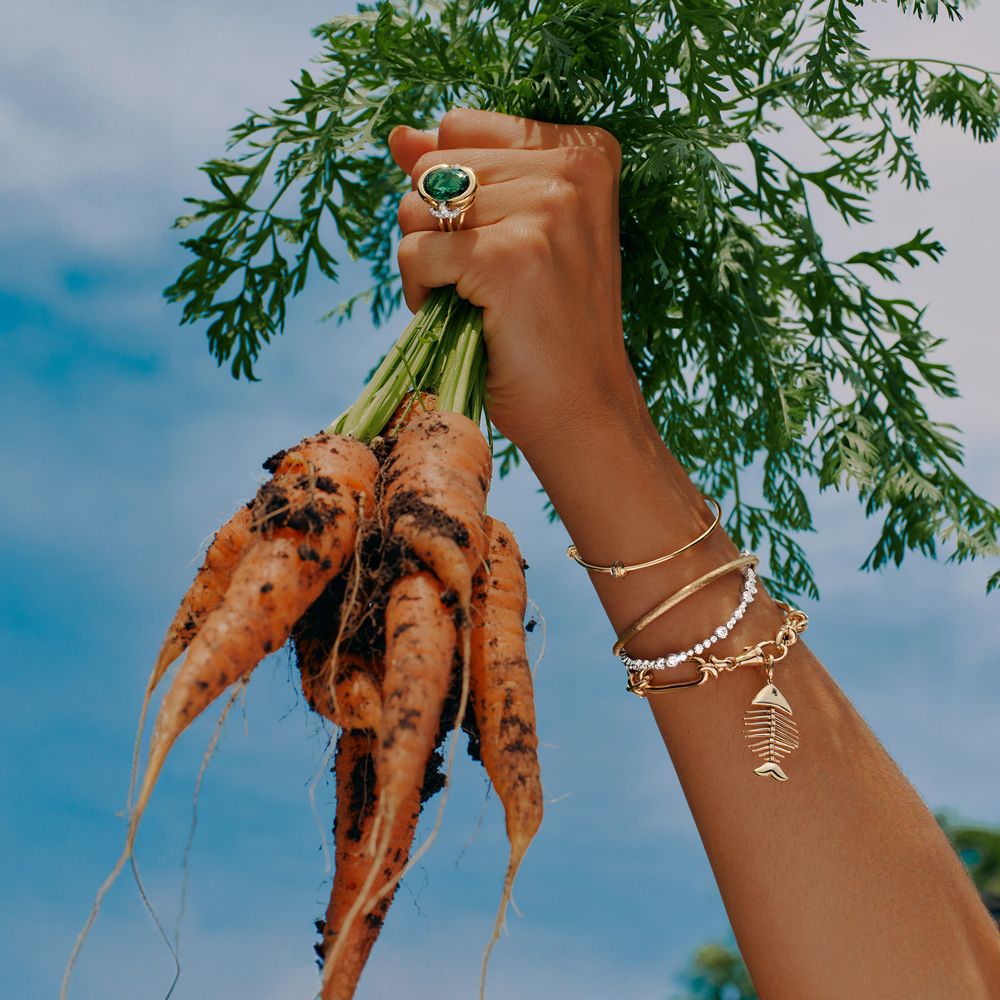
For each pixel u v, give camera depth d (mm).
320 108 889
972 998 692
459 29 910
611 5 832
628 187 866
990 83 931
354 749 742
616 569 763
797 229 951
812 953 705
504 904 684
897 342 961
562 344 766
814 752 727
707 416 963
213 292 911
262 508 711
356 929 727
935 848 718
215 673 687
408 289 786
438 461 722
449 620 694
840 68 831
